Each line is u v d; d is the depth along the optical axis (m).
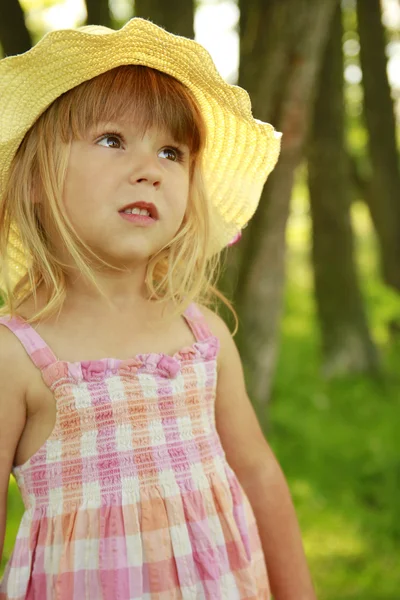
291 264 13.45
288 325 10.27
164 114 1.49
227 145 1.72
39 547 1.41
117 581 1.37
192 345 1.58
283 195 3.42
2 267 1.53
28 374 1.42
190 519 1.45
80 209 1.44
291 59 3.19
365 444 5.39
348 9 7.88
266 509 1.71
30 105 1.48
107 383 1.44
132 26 1.44
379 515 4.14
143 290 1.60
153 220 1.46
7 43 3.26
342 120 7.30
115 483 1.42
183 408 1.51
